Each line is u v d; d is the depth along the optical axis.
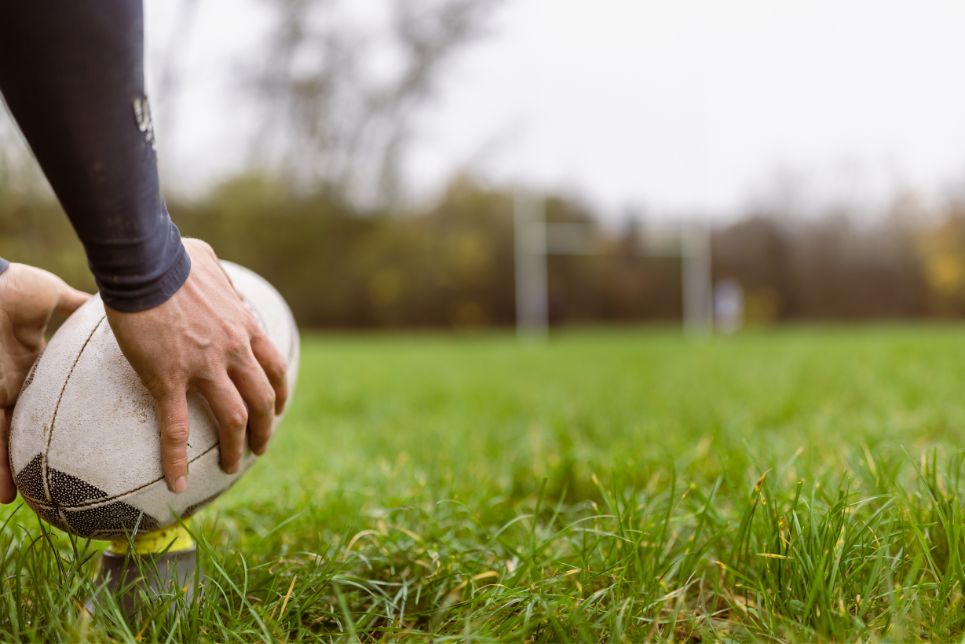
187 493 1.21
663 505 1.83
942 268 32.91
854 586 1.24
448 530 1.73
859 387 4.24
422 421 3.76
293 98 21.72
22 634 1.11
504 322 31.17
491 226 30.73
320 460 2.68
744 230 35.53
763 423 3.25
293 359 1.46
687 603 1.36
